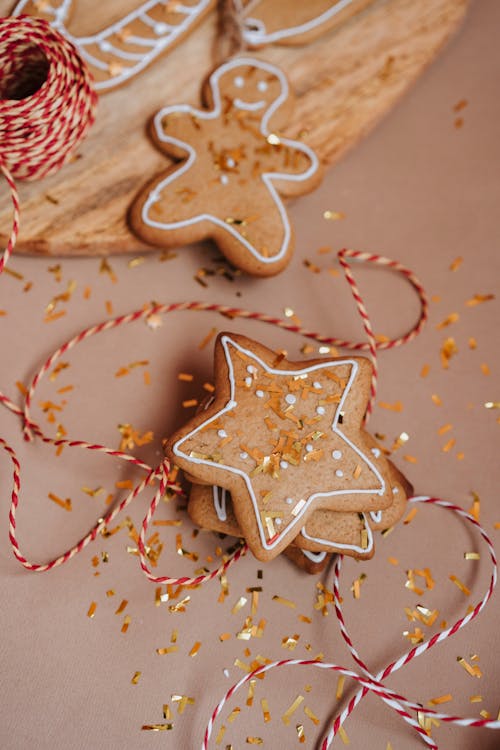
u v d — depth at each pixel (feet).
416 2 1.56
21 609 1.26
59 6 1.44
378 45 1.54
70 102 1.34
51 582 1.28
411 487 1.34
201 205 1.40
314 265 1.47
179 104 1.47
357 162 1.52
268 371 1.30
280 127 1.46
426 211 1.50
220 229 1.39
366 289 1.46
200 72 1.49
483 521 1.36
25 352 1.38
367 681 1.23
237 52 1.50
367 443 1.32
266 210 1.41
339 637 1.29
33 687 1.24
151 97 1.47
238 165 1.42
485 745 1.26
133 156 1.44
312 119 1.50
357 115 1.51
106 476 1.34
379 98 1.52
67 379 1.37
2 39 1.33
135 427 1.36
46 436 1.34
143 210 1.39
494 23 1.60
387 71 1.53
